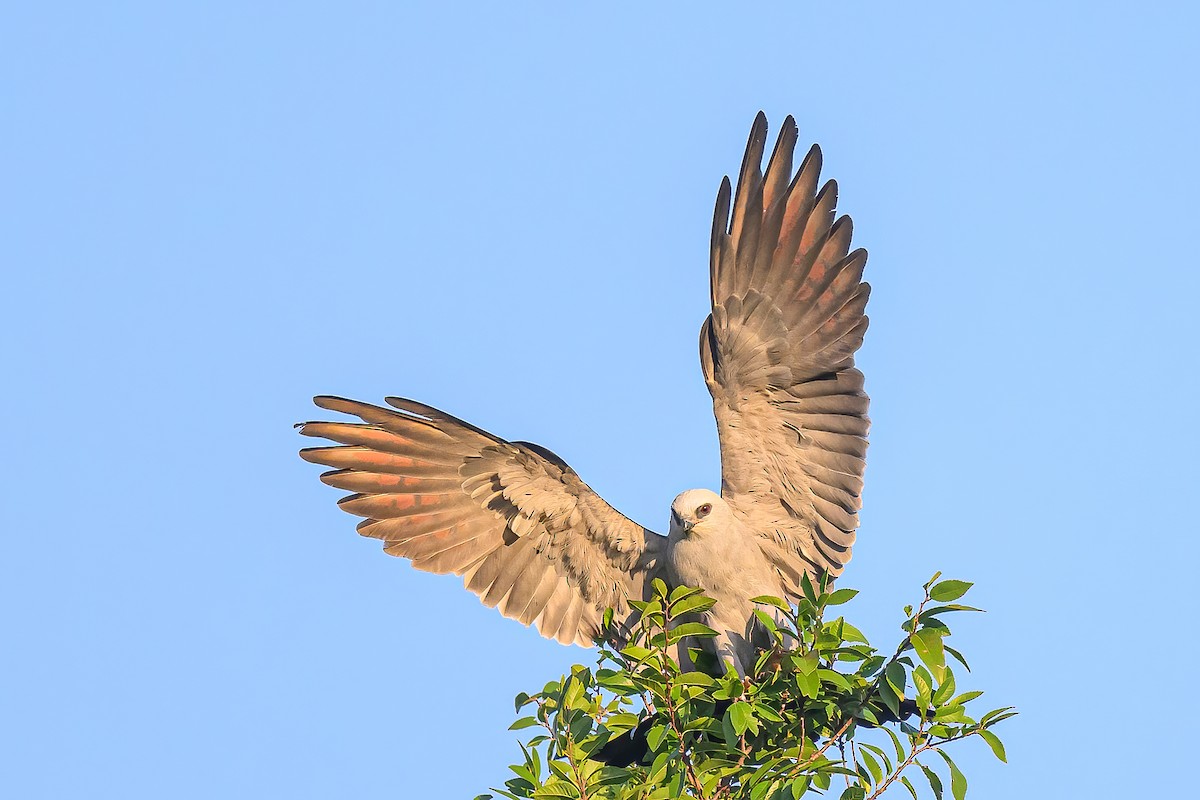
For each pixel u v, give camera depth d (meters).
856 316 13.27
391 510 13.45
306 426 13.27
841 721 11.34
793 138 13.43
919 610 10.73
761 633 13.24
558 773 10.99
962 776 10.56
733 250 13.30
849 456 13.32
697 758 11.27
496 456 13.13
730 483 13.62
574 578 13.76
